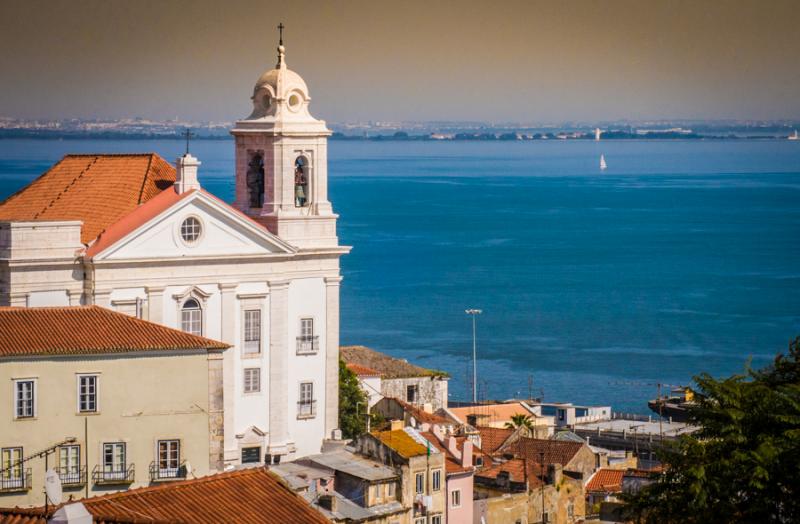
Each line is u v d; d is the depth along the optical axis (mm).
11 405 108062
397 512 139000
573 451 171125
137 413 110875
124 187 167875
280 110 171750
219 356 113062
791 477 92438
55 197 170250
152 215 159875
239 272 165000
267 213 170750
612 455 186750
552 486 159500
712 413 97188
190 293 162125
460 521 147625
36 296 155625
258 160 172750
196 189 162250
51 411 108938
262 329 166750
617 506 146375
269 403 167500
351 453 145250
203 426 112375
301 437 170000
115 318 114688
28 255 155000
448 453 149875
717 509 93438
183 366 112000
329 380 171500
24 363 108312
